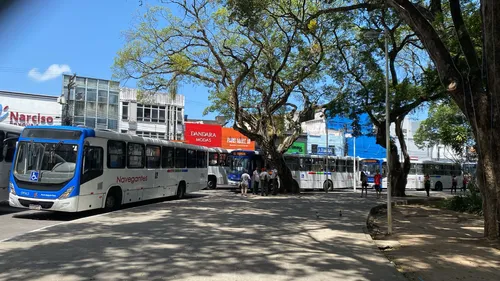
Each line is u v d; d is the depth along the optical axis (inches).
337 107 896.3
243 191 961.5
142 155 634.2
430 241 378.6
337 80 892.0
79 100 1562.5
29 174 465.7
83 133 484.4
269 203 721.6
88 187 488.7
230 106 956.6
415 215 627.5
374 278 239.9
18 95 1381.6
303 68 911.0
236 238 361.1
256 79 971.3
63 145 474.9
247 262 271.3
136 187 609.6
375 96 842.2
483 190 369.7
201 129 1615.4
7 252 282.4
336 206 691.4
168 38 866.8
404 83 812.6
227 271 246.1
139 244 319.9
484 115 360.5
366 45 803.4
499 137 350.3
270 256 291.6
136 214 508.7
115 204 564.4
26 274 228.1
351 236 390.6
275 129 998.4
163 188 704.4
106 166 530.6
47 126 486.0
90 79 1595.7
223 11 843.4
